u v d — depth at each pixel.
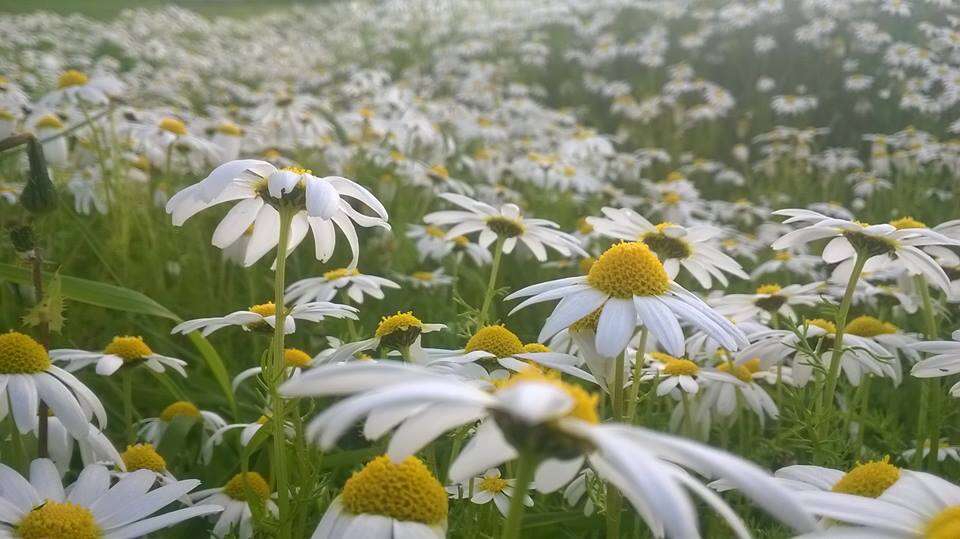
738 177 8.80
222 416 4.00
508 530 1.29
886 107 9.66
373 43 17.03
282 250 2.36
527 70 13.91
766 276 5.79
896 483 1.66
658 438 1.23
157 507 1.99
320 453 2.49
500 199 7.09
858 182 7.77
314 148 7.39
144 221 5.62
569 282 2.44
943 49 9.72
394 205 6.53
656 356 3.43
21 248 2.62
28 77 9.48
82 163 6.22
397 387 1.19
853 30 10.88
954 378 3.55
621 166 8.83
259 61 16.22
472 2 19.23
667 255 3.25
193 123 7.11
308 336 4.59
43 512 1.88
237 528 2.63
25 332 4.05
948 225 3.39
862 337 3.46
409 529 1.74
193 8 25.81
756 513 2.95
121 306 3.42
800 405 2.93
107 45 16.38
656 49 12.80
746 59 11.89
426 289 5.12
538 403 1.17
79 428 2.33
